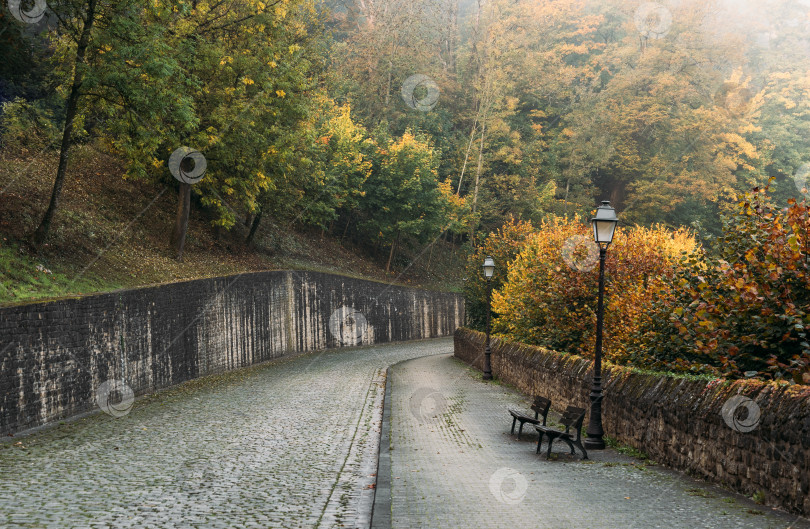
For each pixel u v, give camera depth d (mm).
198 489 8820
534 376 19484
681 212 63562
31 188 24266
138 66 19281
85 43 19109
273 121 30781
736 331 10781
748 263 11031
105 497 8305
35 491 8578
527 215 65312
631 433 11672
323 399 19297
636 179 63219
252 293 30406
